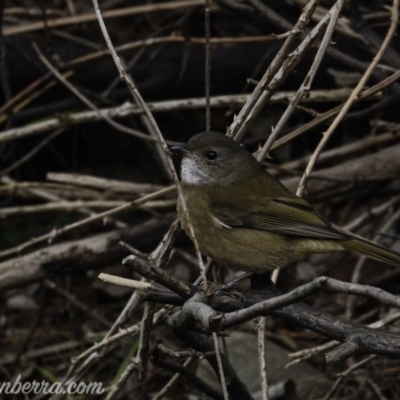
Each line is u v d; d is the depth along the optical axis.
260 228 9.30
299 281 12.51
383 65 10.40
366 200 12.55
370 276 12.36
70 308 12.53
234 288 9.35
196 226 9.50
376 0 12.86
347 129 13.37
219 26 13.72
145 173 14.23
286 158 13.72
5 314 12.77
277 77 8.88
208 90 9.50
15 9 13.80
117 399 11.01
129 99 13.32
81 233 13.29
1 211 11.80
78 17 12.55
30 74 13.30
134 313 12.35
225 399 7.39
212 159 9.58
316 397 10.72
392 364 10.71
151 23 13.97
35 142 14.22
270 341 11.50
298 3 10.98
